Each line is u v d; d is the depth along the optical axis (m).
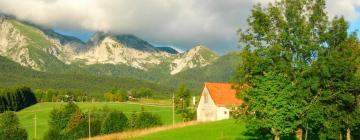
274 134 50.03
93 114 132.75
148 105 194.62
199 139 67.50
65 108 134.00
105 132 104.88
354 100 50.66
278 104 47.16
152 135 77.56
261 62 52.25
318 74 50.34
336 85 50.19
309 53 51.41
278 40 52.91
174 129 82.19
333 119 50.75
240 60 54.81
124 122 106.38
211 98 103.12
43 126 157.12
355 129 55.34
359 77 49.94
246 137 65.88
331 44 52.00
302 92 49.16
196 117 115.50
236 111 54.44
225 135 69.25
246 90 51.69
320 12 52.28
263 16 53.38
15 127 114.25
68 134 104.25
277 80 47.94
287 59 51.81
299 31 51.59
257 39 54.44
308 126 52.84
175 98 117.75
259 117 49.31
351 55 50.50
